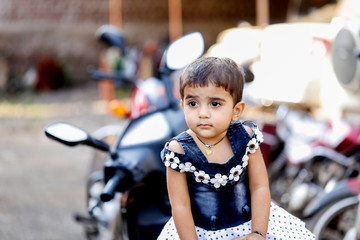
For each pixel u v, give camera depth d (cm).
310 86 529
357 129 325
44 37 1584
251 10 1593
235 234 176
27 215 436
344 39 435
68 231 401
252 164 176
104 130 375
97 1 1587
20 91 1430
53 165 622
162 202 225
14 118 986
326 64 513
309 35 541
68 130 224
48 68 1469
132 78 325
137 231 221
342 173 325
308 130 363
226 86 159
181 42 260
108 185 211
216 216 176
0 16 1595
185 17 1572
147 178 222
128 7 1575
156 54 1107
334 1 586
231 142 171
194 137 171
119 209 251
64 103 1209
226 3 1582
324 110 517
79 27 1589
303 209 323
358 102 456
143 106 300
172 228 182
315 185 334
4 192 503
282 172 371
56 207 460
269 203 176
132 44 1561
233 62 166
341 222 290
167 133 233
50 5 1593
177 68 254
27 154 683
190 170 170
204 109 160
